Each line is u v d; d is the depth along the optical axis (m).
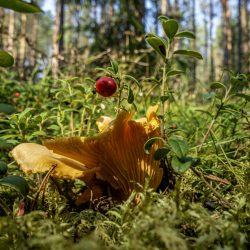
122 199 0.10
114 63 0.11
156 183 0.10
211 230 0.07
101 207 0.10
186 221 0.08
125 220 0.08
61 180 0.12
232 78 0.12
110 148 0.10
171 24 0.10
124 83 0.11
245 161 0.13
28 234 0.07
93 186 0.10
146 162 0.10
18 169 0.13
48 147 0.10
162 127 0.10
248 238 0.08
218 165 0.13
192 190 0.11
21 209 0.09
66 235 0.08
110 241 0.08
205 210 0.08
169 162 0.11
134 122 0.10
